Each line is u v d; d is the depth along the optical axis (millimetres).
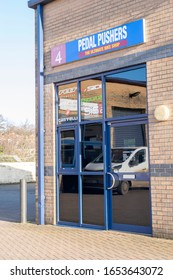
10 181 28406
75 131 9789
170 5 7973
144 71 8469
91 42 9391
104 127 9125
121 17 8828
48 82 10391
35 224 10352
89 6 9547
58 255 6848
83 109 9656
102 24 9219
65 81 10062
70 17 9969
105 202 8984
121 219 8812
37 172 10422
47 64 10469
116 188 8914
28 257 6766
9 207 14680
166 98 7926
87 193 9430
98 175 9219
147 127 8375
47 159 10273
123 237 8180
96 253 6898
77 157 9664
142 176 8461
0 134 43125
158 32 8148
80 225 9477
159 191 7922
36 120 10578
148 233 8273
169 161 7797
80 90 9750
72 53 9812
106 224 8953
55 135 10188
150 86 8211
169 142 7812
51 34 10422
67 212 9852
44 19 10625
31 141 42062
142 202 8430
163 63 8016
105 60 9133
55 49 10227
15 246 7691
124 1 8789
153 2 8266
